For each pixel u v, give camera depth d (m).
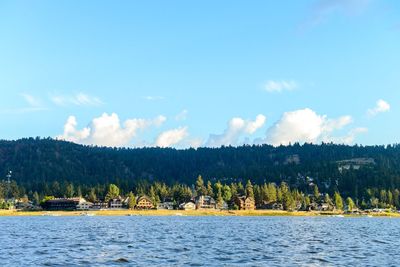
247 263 56.09
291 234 112.50
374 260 60.25
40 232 114.75
